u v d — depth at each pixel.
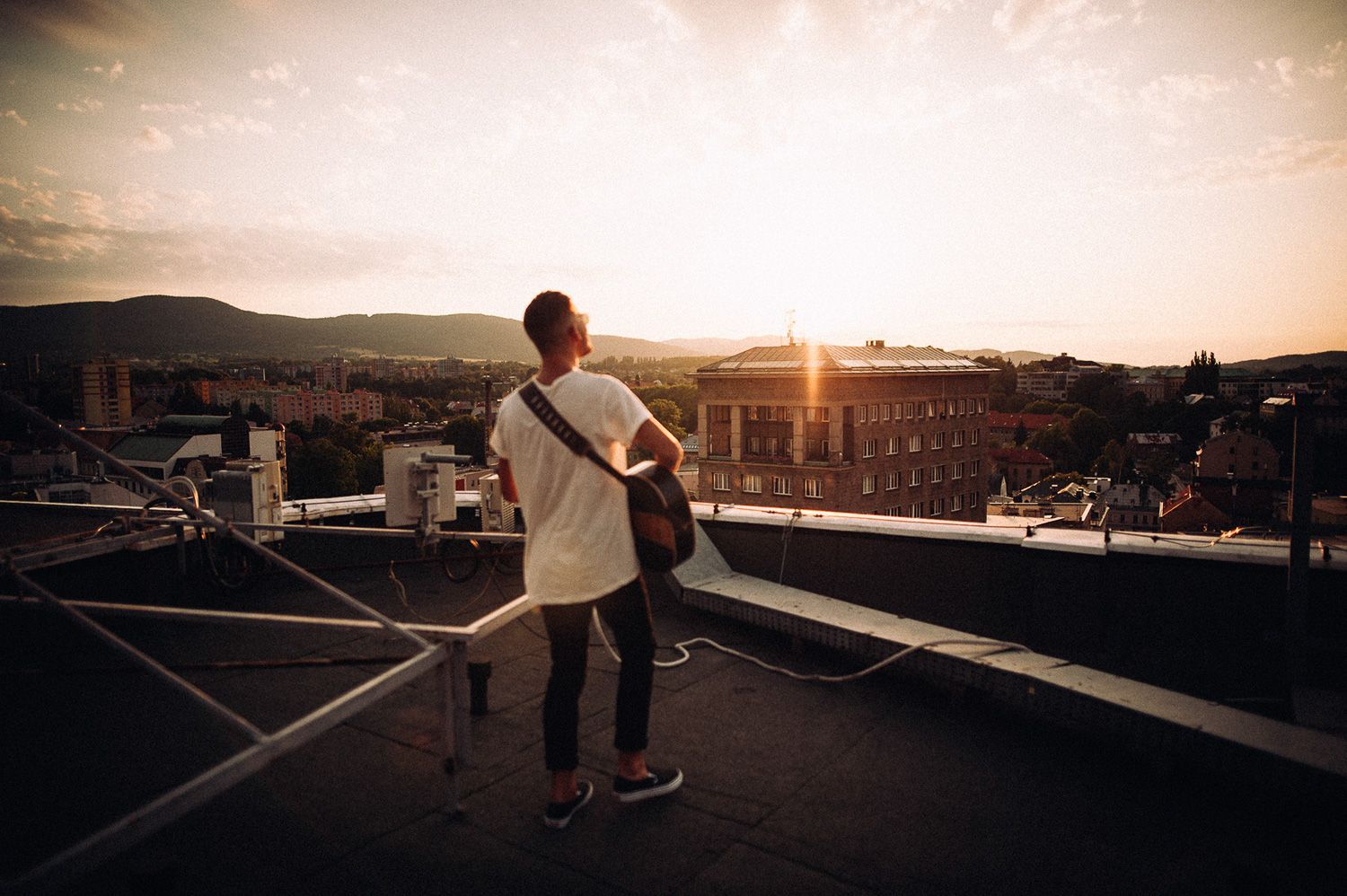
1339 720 2.74
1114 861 2.32
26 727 3.16
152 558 4.51
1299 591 3.08
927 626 3.87
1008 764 2.96
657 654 4.12
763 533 4.91
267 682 3.69
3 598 2.70
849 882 2.22
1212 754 2.60
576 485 2.47
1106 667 3.71
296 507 5.85
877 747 3.10
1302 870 2.28
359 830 2.47
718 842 2.43
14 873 2.17
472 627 2.53
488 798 2.69
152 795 2.63
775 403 57.19
